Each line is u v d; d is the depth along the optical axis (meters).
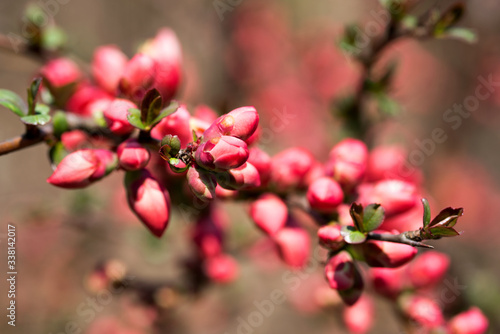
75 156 0.28
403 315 0.33
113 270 0.36
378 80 0.35
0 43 0.35
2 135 0.60
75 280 0.55
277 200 0.30
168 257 0.42
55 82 0.33
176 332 0.45
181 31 0.69
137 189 0.28
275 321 0.59
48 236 0.55
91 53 0.39
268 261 0.45
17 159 0.59
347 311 0.36
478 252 0.64
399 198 0.29
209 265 0.36
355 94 0.36
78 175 0.28
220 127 0.27
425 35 0.33
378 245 0.28
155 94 0.27
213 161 0.27
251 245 0.41
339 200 0.29
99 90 0.32
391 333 0.50
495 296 0.38
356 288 0.29
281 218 0.30
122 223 0.45
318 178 0.31
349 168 0.30
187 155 0.27
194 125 0.28
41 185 0.59
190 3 0.69
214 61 0.68
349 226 0.28
